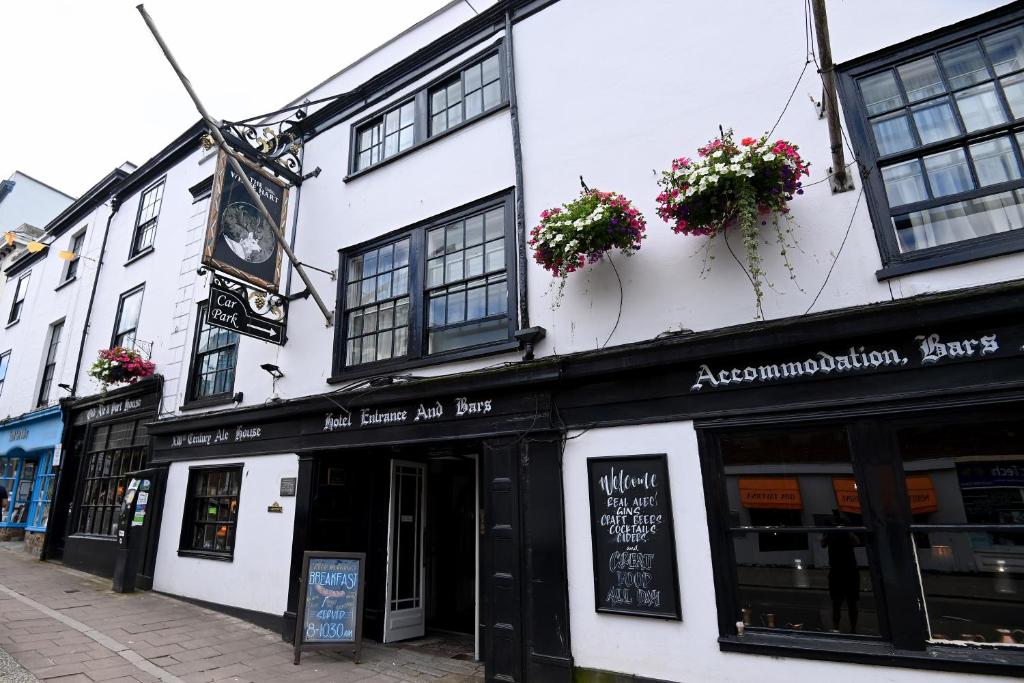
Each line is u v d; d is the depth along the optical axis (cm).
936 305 389
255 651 632
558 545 514
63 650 578
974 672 355
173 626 709
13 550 1308
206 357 988
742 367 461
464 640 718
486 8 746
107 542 1023
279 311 835
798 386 438
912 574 383
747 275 488
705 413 468
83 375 1265
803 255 469
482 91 737
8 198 1947
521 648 514
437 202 724
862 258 446
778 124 506
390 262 763
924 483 403
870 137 469
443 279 698
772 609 431
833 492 429
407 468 757
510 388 573
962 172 439
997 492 384
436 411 628
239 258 746
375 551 728
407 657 636
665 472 475
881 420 409
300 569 709
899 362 405
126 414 1089
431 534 812
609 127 600
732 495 459
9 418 1473
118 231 1324
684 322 509
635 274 546
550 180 625
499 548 549
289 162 924
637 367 496
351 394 698
